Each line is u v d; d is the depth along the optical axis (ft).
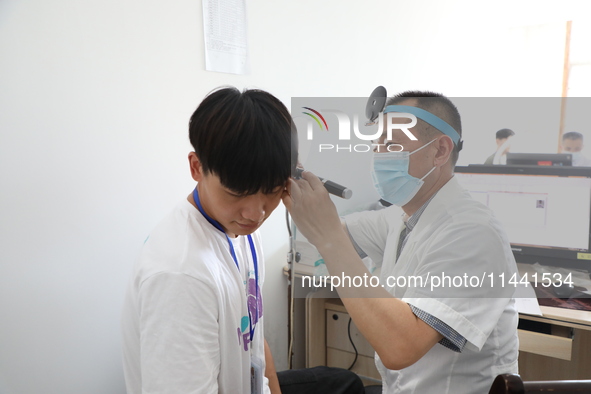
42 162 3.79
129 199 4.45
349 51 6.69
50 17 3.72
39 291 3.88
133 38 4.31
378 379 5.63
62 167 3.92
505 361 3.04
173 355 2.31
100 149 4.17
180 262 2.38
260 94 2.44
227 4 5.11
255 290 3.17
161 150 4.67
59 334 4.05
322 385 4.40
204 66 4.99
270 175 2.34
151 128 4.56
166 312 2.32
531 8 8.64
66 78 3.87
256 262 3.23
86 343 4.25
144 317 2.39
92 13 3.99
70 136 3.94
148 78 4.48
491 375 2.98
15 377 3.80
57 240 3.95
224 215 2.52
